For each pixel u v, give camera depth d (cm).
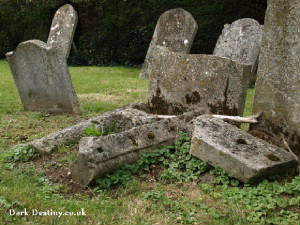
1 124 705
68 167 491
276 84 507
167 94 638
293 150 491
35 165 512
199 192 425
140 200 409
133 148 473
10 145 598
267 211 382
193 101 604
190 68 609
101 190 430
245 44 1035
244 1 1400
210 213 381
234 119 526
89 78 1205
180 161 475
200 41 1454
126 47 1571
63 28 1390
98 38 1598
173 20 1169
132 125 558
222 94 568
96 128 559
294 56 485
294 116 488
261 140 479
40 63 764
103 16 1577
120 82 1127
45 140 552
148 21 1517
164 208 394
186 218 374
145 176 461
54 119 744
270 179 443
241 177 428
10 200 390
